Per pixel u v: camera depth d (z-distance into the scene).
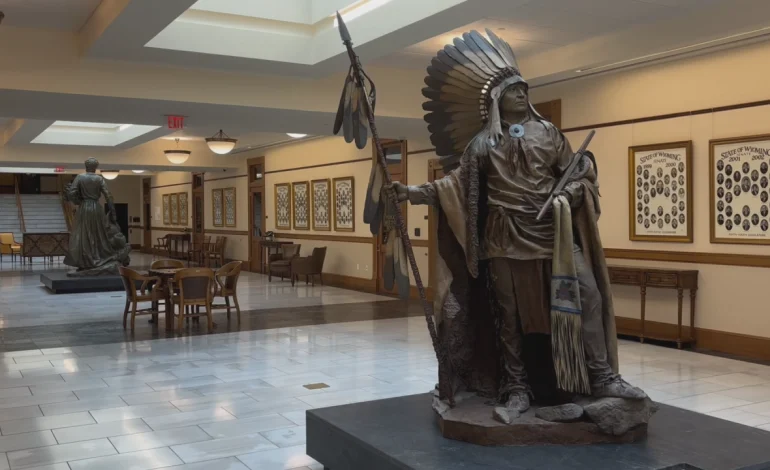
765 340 7.12
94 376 6.43
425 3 6.33
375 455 3.37
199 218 22.44
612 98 8.63
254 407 5.37
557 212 3.54
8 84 7.64
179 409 5.32
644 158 8.27
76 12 7.23
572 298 3.50
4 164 16.61
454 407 3.74
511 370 3.73
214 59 7.94
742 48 7.24
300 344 8.01
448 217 3.78
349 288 14.23
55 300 12.18
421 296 3.72
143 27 6.64
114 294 13.10
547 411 3.48
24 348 7.80
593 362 3.53
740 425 3.77
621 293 8.62
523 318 3.68
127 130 14.60
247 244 18.95
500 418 3.46
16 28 7.70
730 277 7.45
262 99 8.99
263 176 18.00
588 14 7.05
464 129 3.99
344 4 7.52
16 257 24.09
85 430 4.79
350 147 14.35
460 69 3.93
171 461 4.18
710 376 6.39
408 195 3.76
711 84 7.56
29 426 4.89
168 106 8.82
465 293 3.94
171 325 8.94
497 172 3.70
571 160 3.73
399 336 8.55
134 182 29.91
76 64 7.94
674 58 7.79
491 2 5.91
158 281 9.09
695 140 7.75
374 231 3.87
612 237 8.73
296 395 5.73
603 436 3.44
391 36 6.94
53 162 16.19
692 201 7.77
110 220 14.32
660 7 6.82
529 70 8.84
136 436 4.66
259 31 7.92
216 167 18.81
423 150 12.18
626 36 7.62
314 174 15.71
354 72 3.78
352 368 6.73
